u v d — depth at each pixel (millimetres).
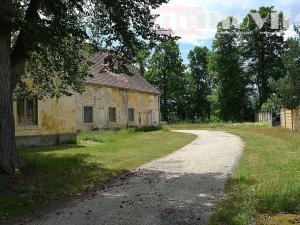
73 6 13781
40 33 11922
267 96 64312
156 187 11055
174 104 73250
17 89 18625
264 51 65000
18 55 13352
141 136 31953
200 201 9250
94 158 17156
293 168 13180
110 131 35000
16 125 21312
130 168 14844
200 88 79000
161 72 69562
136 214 8305
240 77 65625
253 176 11820
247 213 7754
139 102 44906
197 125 53281
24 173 12664
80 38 13539
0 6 11828
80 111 33781
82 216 8320
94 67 37938
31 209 9062
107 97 38094
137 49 15023
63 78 17688
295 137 26297
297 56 35781
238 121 63656
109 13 14461
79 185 11547
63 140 24312
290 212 7992
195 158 17219
